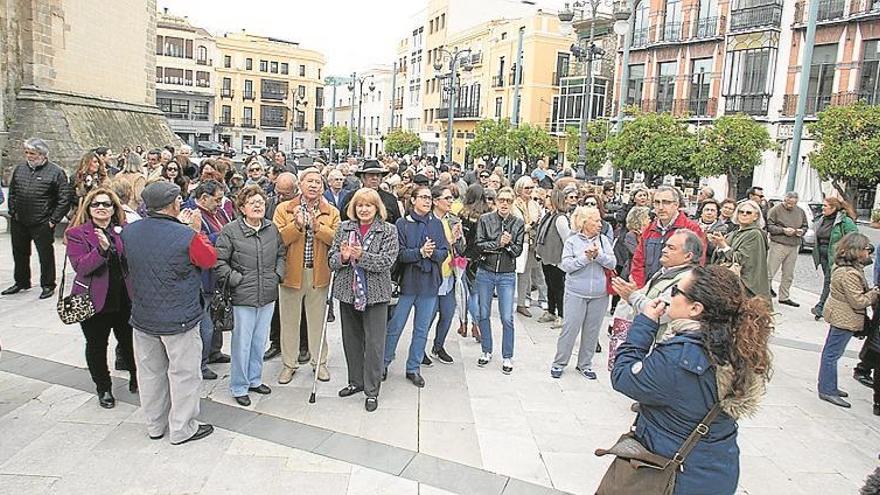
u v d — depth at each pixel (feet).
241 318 17.61
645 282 21.66
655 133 70.13
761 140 67.72
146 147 77.46
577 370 22.59
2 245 38.45
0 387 18.30
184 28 222.28
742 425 18.84
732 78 93.45
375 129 254.88
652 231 21.81
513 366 22.68
